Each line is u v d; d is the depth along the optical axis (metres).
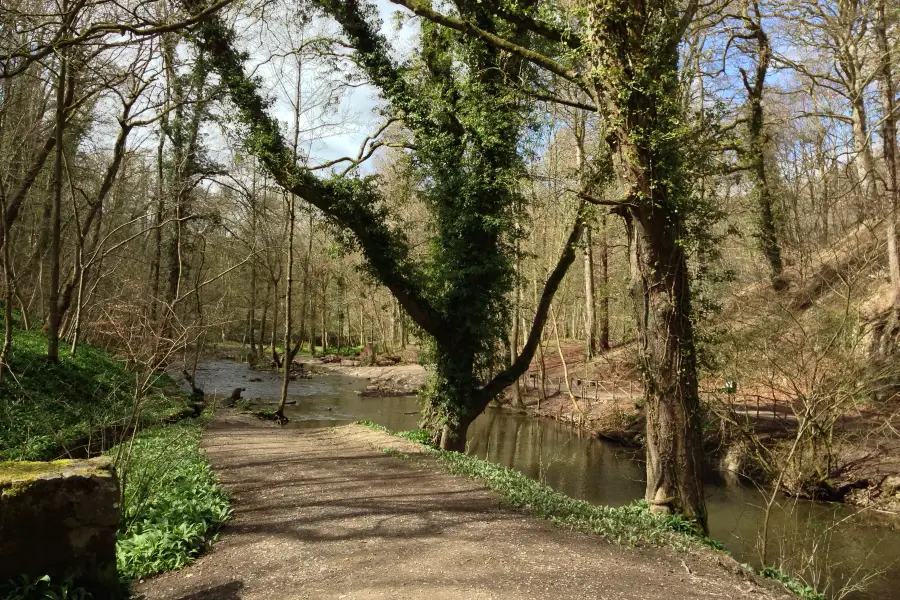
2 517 3.83
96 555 4.15
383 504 7.84
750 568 6.51
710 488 13.87
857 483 12.28
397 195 18.70
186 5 14.24
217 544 6.28
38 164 18.16
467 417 15.51
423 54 16.12
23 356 14.58
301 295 43.16
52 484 4.01
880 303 14.48
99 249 18.98
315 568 5.44
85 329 20.97
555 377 32.84
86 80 15.14
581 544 6.20
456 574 5.16
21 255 26.73
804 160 16.91
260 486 9.04
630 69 9.11
